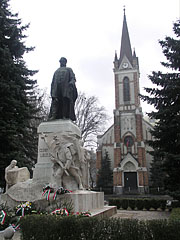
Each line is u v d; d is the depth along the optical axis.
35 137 17.67
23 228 4.48
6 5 17.30
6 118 13.20
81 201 6.27
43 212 5.87
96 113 30.17
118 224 4.23
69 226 4.32
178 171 13.01
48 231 4.34
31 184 6.99
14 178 7.50
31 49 16.78
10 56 14.45
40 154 7.70
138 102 45.22
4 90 13.12
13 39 15.36
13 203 6.81
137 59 49.47
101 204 8.17
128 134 43.50
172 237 3.90
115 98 46.47
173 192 12.61
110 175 42.28
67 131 7.75
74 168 7.04
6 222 5.64
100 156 44.78
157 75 15.36
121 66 48.03
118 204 14.68
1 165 12.16
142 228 4.10
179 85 14.04
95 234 4.20
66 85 8.70
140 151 41.31
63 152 7.02
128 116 44.53
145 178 39.81
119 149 42.50
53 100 8.72
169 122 14.20
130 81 46.78
